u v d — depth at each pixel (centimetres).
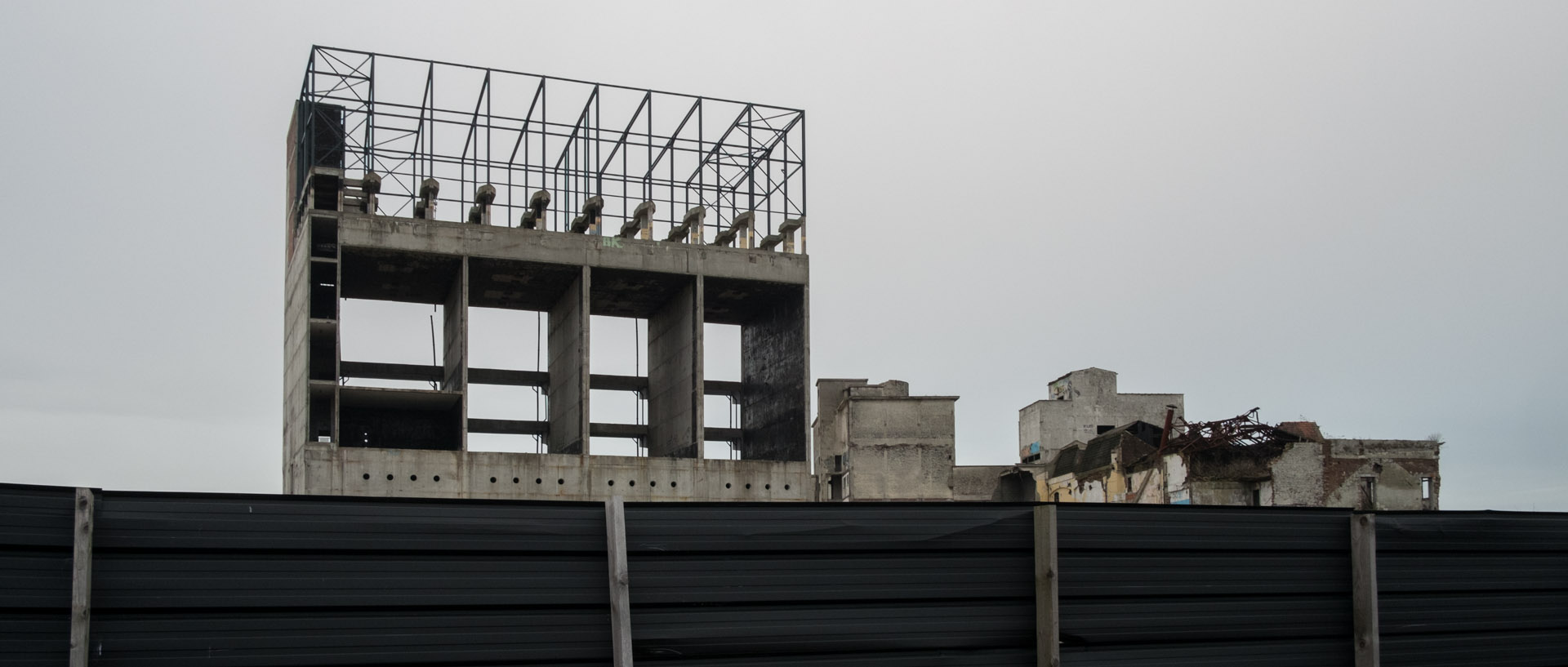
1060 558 1095
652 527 988
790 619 1018
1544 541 1293
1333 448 5194
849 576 1041
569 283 4691
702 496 4419
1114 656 1105
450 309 4697
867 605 1045
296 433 4312
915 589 1062
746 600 1007
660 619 982
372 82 4325
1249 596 1162
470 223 4512
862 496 5725
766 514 1023
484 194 4356
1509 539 1273
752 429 5225
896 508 1061
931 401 5881
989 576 1091
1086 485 5988
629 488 4325
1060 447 6988
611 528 962
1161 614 1127
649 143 4681
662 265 4581
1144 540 1128
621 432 5184
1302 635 1179
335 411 4091
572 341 4594
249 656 878
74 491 837
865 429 5803
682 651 984
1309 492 5112
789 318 4909
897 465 5791
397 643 916
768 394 5078
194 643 866
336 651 900
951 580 1076
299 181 4584
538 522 964
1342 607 1200
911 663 1052
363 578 912
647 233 4622
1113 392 7112
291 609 893
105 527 851
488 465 4153
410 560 926
